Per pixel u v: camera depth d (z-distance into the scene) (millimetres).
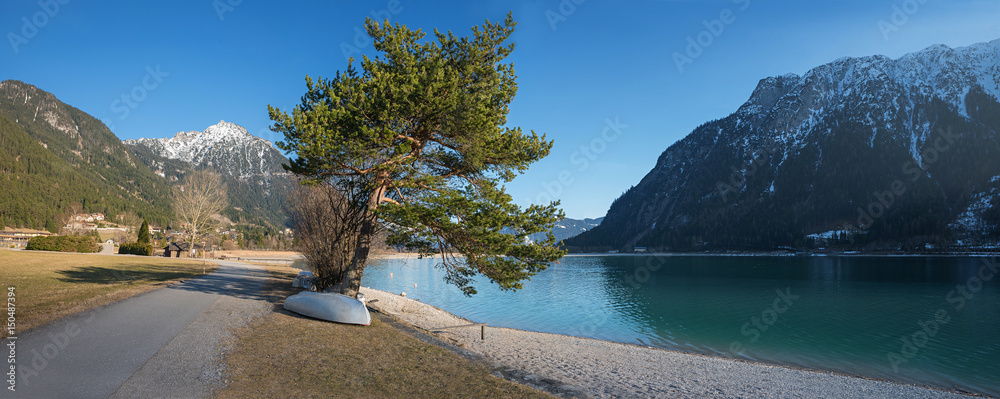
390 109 13367
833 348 22578
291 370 8344
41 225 119750
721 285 61281
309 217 22109
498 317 29953
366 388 7852
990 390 15758
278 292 20047
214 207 68625
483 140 14320
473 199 14742
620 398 10930
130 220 123875
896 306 39719
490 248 13797
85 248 56156
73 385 6598
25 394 6062
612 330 26672
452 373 9344
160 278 23125
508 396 8117
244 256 83688
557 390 9625
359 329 12750
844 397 13320
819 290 54188
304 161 13742
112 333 9891
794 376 15625
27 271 21516
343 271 20547
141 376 7246
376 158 14086
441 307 33531
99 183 193500
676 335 25641
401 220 13625
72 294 14898
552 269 102562
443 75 13664
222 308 14312
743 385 13914
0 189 119000
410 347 11250
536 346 18031
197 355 8680
